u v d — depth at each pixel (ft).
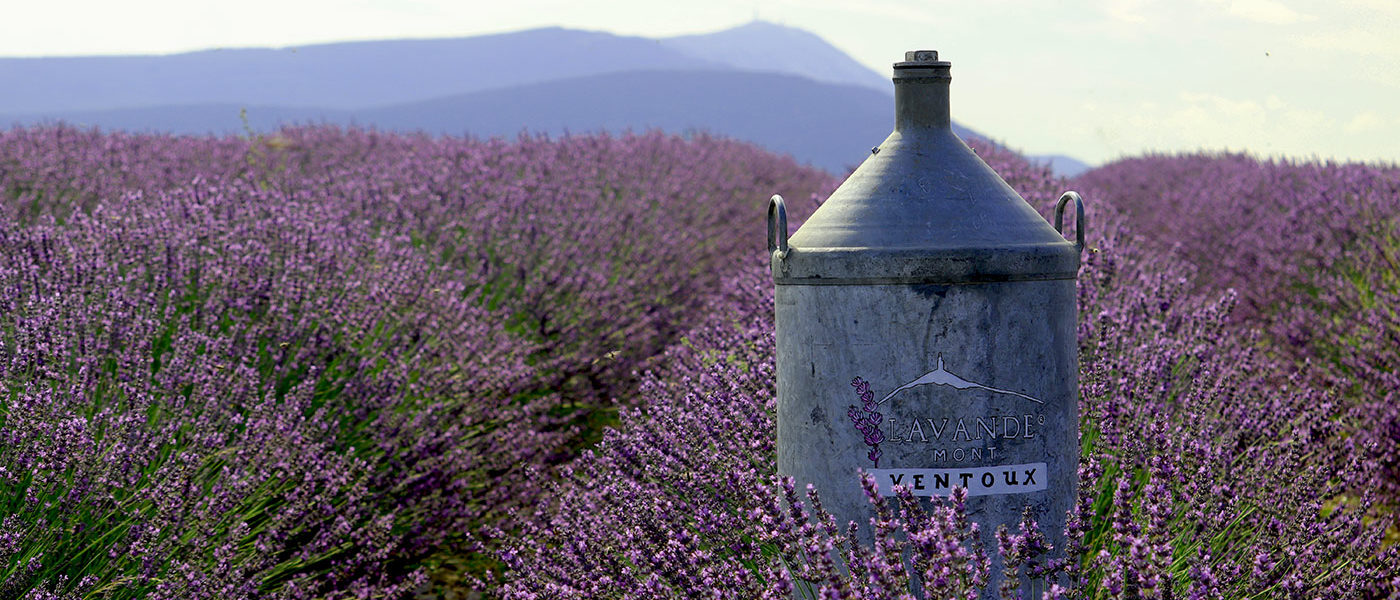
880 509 7.77
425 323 15.34
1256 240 24.71
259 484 11.08
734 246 31.14
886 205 8.58
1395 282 19.10
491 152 28.94
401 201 20.72
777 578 8.12
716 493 10.12
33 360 10.61
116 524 10.37
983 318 8.33
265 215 16.53
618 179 28.35
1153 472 9.09
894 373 8.43
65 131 29.96
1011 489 8.52
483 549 11.25
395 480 13.19
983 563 7.52
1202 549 8.64
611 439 11.09
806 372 8.82
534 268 19.71
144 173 25.26
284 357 13.65
